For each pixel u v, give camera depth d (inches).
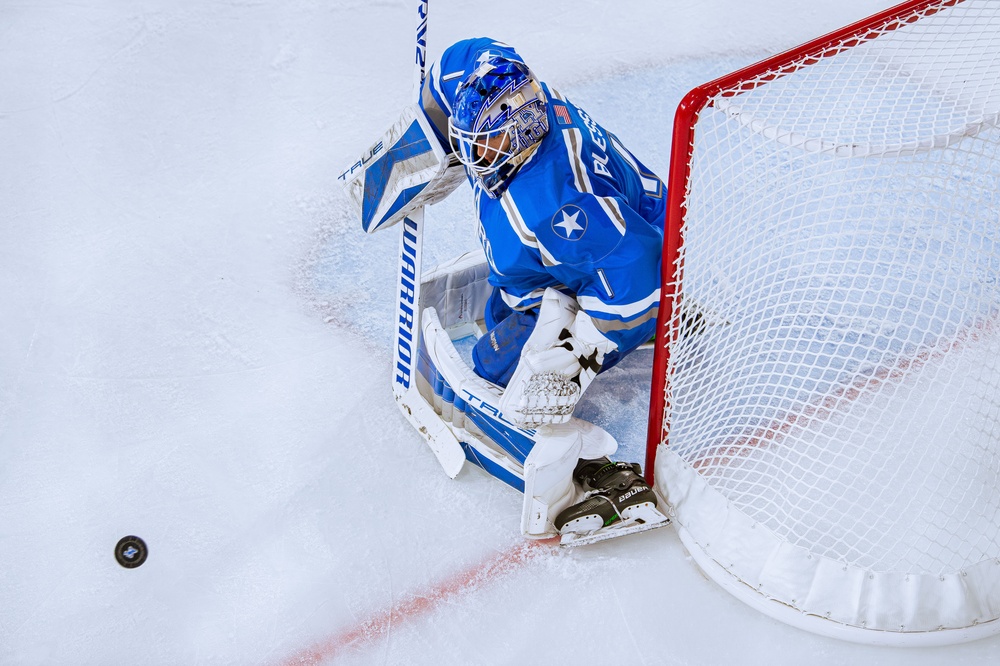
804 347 479.2
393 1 770.8
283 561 392.2
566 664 353.4
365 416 460.1
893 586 351.3
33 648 360.5
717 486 397.1
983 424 428.5
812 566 357.4
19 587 381.4
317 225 576.7
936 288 499.2
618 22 751.7
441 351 424.2
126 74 685.9
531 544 399.5
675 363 393.1
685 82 689.0
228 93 676.1
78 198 588.1
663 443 406.3
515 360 418.0
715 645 359.6
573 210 350.0
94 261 545.3
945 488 404.8
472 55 374.6
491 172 358.0
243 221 577.3
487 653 358.0
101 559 392.2
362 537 401.7
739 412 439.8
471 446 425.1
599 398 469.7
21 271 536.4
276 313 518.6
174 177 607.5
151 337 499.5
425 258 544.7
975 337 462.0
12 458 434.0
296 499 417.7
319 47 721.6
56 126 640.4
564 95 669.3
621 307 360.2
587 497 396.8
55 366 480.7
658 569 389.1
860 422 437.7
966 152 383.6
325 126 650.2
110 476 426.3
